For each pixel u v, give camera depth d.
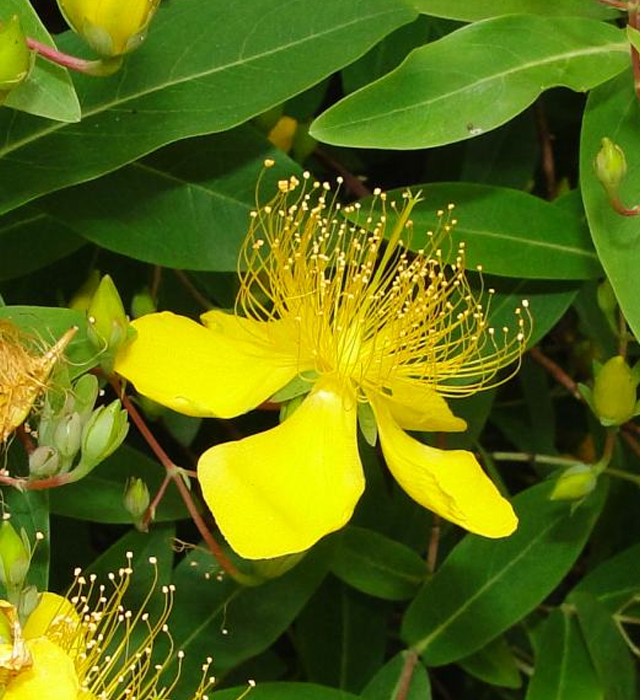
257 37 0.31
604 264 0.30
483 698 0.39
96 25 0.28
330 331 0.31
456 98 0.31
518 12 0.32
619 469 0.36
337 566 0.34
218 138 0.32
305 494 0.30
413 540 0.35
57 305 0.34
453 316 0.33
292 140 0.35
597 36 0.31
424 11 0.32
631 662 0.34
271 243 0.31
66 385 0.29
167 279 0.34
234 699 0.31
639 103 0.31
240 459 0.30
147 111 0.31
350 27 0.31
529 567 0.34
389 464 0.31
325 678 0.35
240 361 0.31
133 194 0.32
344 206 0.35
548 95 0.37
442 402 0.32
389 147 0.30
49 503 0.32
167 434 0.36
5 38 0.27
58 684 0.27
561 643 0.34
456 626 0.33
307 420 0.31
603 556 0.37
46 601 0.29
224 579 0.32
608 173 0.30
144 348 0.30
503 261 0.33
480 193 0.33
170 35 0.31
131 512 0.31
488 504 0.30
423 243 0.32
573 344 0.38
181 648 0.32
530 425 0.37
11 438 0.30
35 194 0.31
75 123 0.31
